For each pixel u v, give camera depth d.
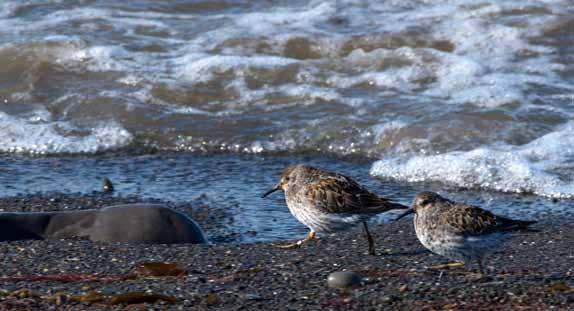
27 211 12.91
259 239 11.84
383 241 11.05
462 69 18.47
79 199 13.55
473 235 8.70
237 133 16.75
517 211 13.16
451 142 15.83
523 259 10.15
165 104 17.77
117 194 13.88
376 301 8.39
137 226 11.18
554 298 8.45
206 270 9.69
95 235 11.10
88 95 17.92
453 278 9.16
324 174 10.62
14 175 14.87
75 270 9.68
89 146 16.36
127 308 8.16
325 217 10.30
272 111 17.47
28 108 17.64
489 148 15.48
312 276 9.30
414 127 16.30
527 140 15.75
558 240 11.15
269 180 14.70
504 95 17.31
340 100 17.59
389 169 15.04
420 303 8.34
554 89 17.70
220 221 12.62
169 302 8.30
